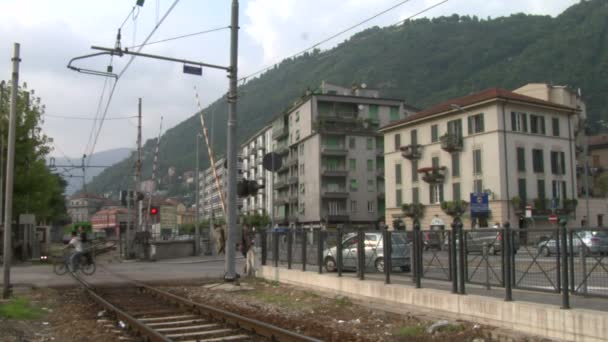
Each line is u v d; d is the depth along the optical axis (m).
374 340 9.25
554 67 103.75
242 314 12.41
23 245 34.62
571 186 53.38
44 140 36.03
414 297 11.91
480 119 50.97
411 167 58.22
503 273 10.24
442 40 124.62
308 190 75.88
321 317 11.86
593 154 78.25
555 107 52.69
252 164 112.75
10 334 9.95
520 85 101.75
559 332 8.67
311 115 75.00
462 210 51.44
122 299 14.96
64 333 10.38
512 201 48.66
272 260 19.67
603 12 109.38
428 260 12.01
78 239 23.73
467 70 116.25
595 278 8.81
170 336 9.52
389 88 109.31
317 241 16.42
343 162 74.44
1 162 27.48
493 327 9.74
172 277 21.72
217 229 31.27
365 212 74.44
